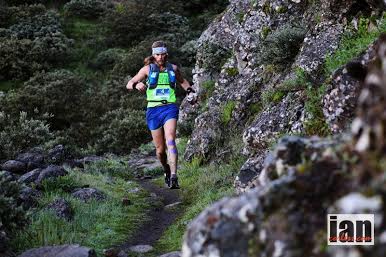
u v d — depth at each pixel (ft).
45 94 71.56
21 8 118.21
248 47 33.81
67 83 75.92
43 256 13.28
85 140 65.67
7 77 94.73
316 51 22.02
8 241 14.11
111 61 102.83
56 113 70.69
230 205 7.52
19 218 15.33
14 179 22.27
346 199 6.38
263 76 28.50
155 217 20.29
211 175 25.21
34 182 22.70
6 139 36.04
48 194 20.92
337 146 7.52
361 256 5.93
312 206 6.73
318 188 6.84
